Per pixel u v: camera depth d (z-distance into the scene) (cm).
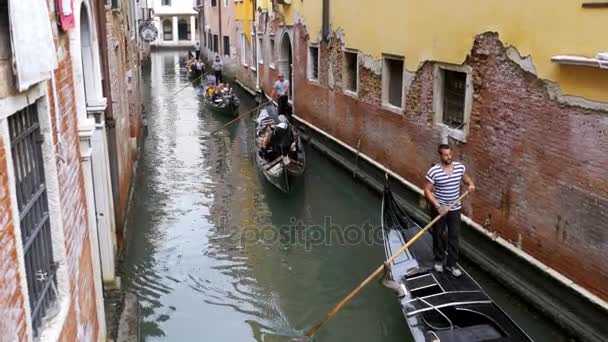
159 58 3969
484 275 725
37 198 313
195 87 2602
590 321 561
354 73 1205
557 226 604
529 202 650
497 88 698
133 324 585
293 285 733
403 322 643
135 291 702
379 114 1057
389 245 698
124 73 1043
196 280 741
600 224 545
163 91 2489
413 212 928
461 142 789
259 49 2103
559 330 597
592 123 547
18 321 249
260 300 695
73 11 457
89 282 445
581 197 567
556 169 601
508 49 670
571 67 570
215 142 1516
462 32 766
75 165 414
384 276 610
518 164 666
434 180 617
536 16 618
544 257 629
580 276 575
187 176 1201
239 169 1254
